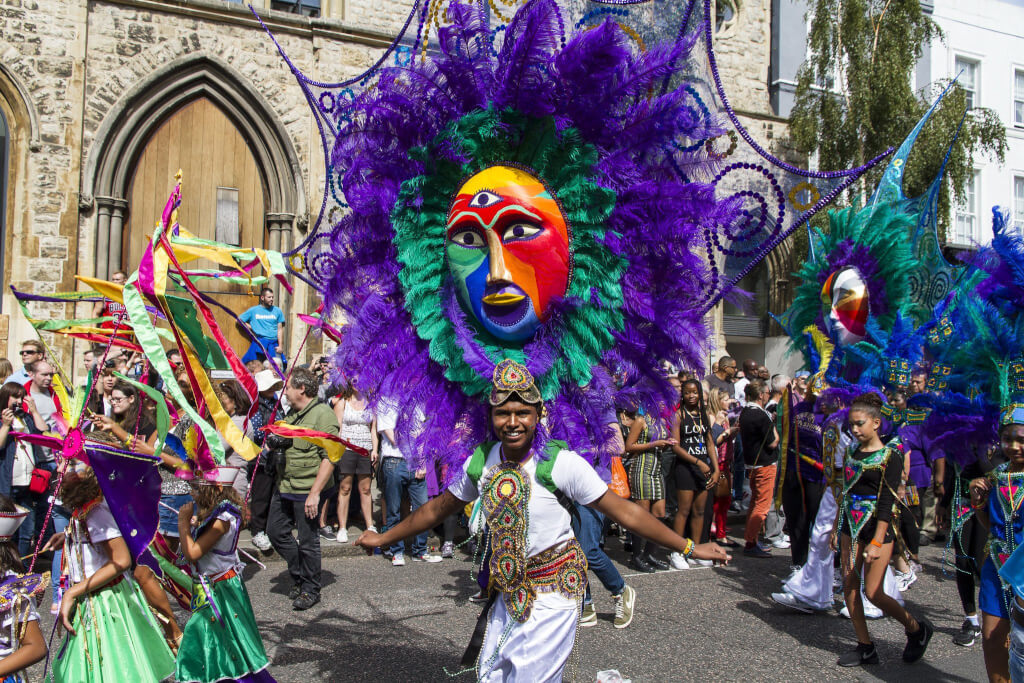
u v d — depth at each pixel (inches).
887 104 490.3
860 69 493.4
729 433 317.1
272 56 445.4
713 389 325.1
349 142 132.3
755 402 305.1
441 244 130.5
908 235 246.7
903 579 251.0
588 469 105.3
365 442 281.1
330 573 255.9
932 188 257.4
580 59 118.0
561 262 123.6
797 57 572.7
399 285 134.7
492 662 104.0
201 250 132.0
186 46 427.8
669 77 125.5
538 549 104.4
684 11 137.3
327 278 139.2
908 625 180.1
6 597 109.7
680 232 123.6
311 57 455.2
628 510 104.9
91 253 412.5
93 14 412.8
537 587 104.0
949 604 240.1
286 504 217.5
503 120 125.2
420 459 131.6
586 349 126.8
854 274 247.0
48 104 402.9
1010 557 134.0
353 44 461.7
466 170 127.9
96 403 195.8
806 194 131.4
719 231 131.5
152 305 131.6
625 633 201.5
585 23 142.8
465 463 114.8
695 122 125.7
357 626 199.6
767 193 132.0
